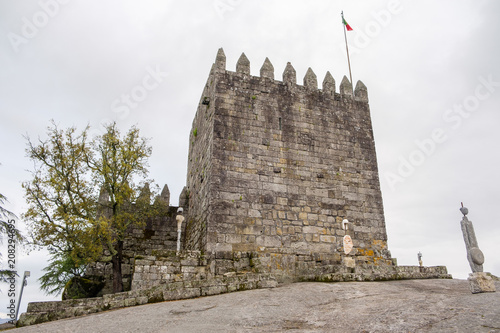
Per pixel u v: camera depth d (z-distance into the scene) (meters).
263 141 24.25
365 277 17.45
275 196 23.17
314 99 26.69
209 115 25.42
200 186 25.56
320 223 23.41
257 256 20.45
